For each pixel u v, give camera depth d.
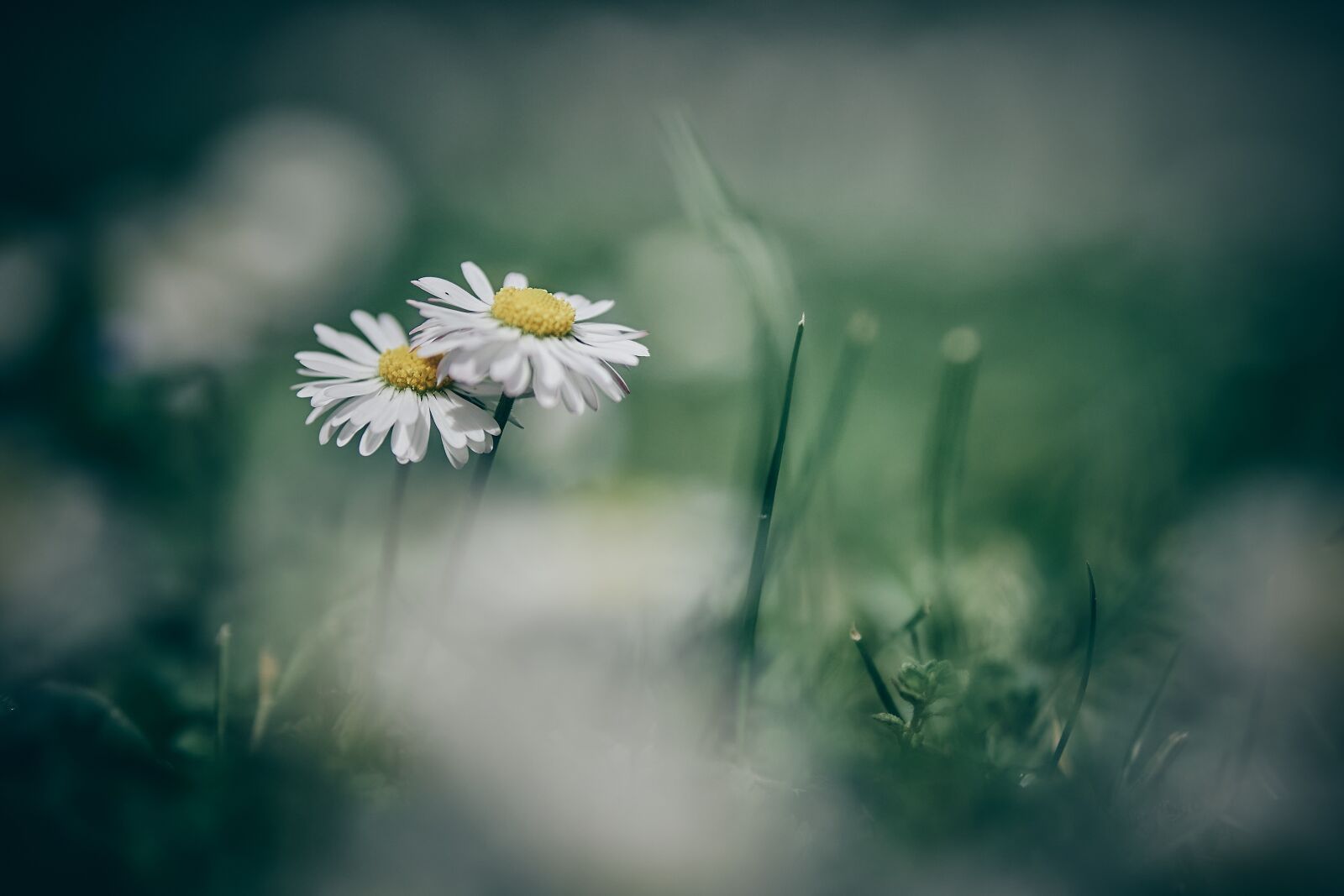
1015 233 0.92
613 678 0.36
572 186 1.07
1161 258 0.76
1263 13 1.22
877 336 0.67
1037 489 0.46
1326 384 0.51
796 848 0.33
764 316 0.39
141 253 0.57
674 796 0.34
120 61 1.12
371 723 0.34
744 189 1.07
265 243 0.66
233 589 0.39
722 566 0.39
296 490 0.44
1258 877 0.34
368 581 0.37
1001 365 0.62
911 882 0.33
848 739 0.36
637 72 1.30
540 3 1.35
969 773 0.34
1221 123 1.13
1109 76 1.22
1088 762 0.35
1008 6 1.31
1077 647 0.37
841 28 1.37
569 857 0.33
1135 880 0.33
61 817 0.33
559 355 0.33
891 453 0.50
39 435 0.42
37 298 0.52
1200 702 0.37
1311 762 0.35
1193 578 0.39
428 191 0.96
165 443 0.42
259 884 0.33
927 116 1.20
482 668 0.35
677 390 0.57
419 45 1.27
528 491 0.45
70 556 0.39
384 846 0.33
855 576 0.40
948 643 0.37
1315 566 0.38
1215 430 0.49
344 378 0.34
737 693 0.35
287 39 1.24
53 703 0.34
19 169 0.90
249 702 0.36
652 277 0.62
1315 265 0.72
